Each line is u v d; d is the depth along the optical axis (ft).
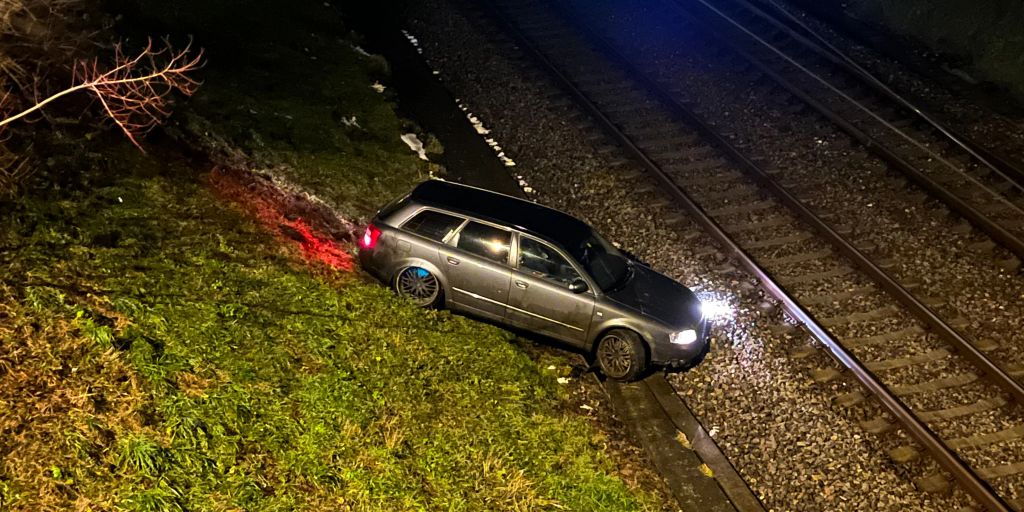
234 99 48.39
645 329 34.68
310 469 26.50
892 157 48.91
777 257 42.86
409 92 56.75
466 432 30.17
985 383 35.55
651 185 48.14
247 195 40.40
